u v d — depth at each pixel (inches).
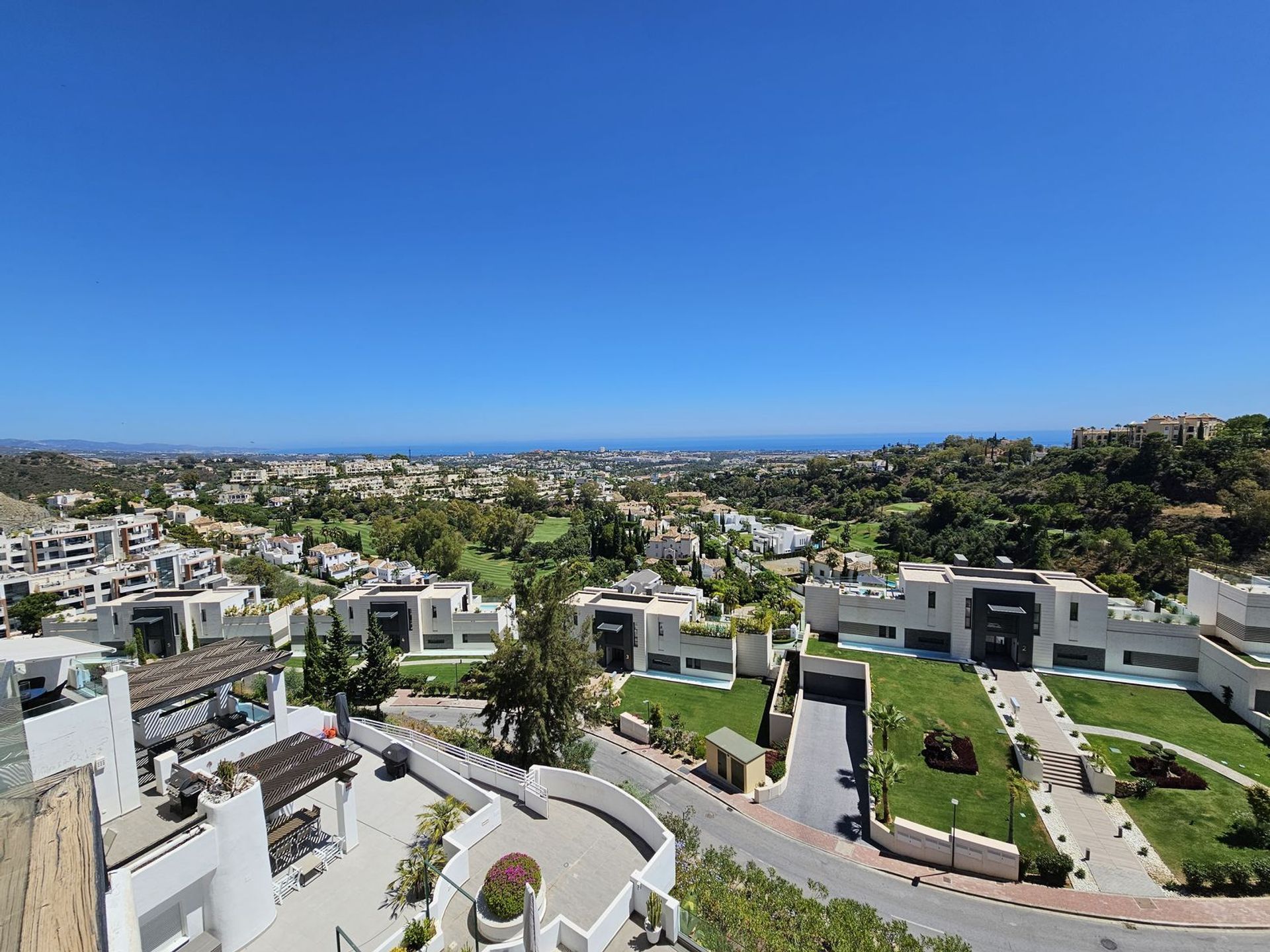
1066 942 802.8
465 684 1738.4
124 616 1980.8
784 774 1239.5
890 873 952.9
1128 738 1235.2
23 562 2839.6
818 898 893.8
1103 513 3085.6
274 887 624.1
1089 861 936.9
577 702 1077.1
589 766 1111.6
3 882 320.5
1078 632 1567.4
